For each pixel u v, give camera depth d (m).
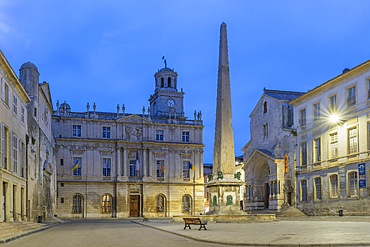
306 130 52.09
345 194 43.84
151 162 77.44
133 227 35.22
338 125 45.78
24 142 40.41
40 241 21.56
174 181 78.19
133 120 77.44
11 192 34.41
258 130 65.00
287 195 54.91
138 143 76.94
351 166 43.16
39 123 49.72
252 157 62.25
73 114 75.19
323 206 47.53
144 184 76.31
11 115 34.88
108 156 75.62
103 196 74.56
